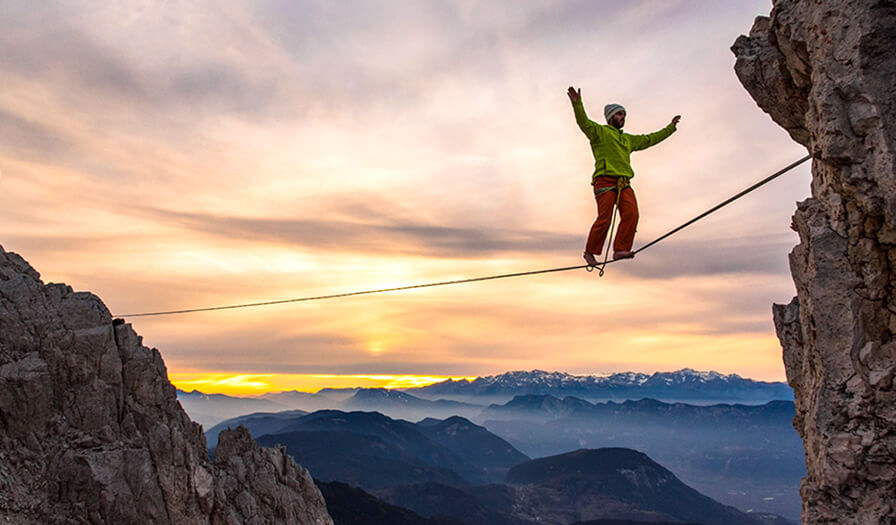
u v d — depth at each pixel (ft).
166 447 105.70
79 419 100.48
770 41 40.81
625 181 46.75
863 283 32.63
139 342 111.96
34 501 93.35
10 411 95.40
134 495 99.86
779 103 43.09
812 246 34.27
